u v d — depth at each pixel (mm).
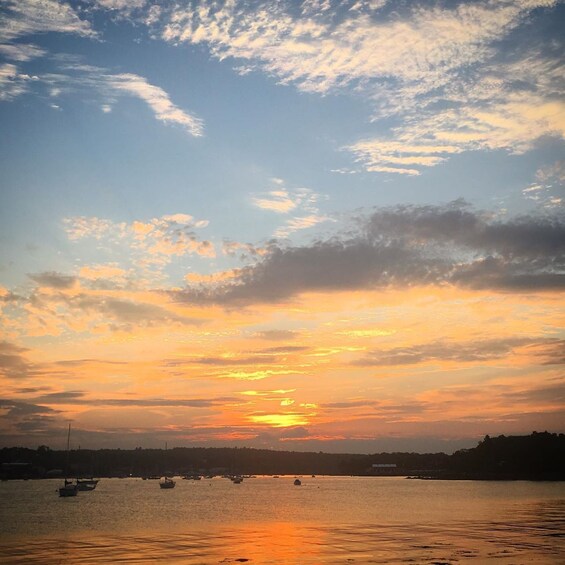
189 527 102625
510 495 197125
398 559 63812
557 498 176375
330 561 63062
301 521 112188
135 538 85625
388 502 176750
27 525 109438
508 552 67750
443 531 89500
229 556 67312
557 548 70688
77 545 77875
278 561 63500
